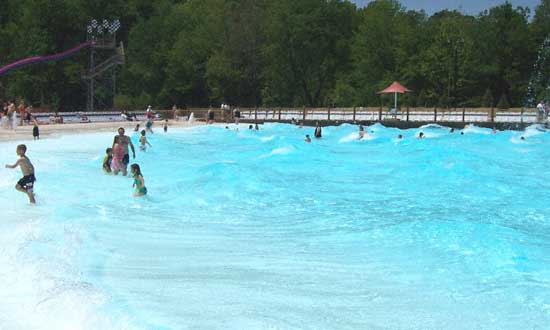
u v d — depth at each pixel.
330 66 75.56
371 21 72.50
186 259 10.25
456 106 63.91
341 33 76.19
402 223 12.93
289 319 7.50
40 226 11.30
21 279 8.36
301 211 14.79
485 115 44.75
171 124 50.75
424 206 15.39
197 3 92.94
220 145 32.56
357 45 73.19
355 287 8.88
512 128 42.00
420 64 66.75
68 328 6.77
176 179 19.08
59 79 74.56
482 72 64.56
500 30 66.19
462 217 13.62
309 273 9.52
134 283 8.71
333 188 18.33
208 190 17.06
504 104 55.38
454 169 21.48
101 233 11.62
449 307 8.05
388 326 7.38
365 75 72.31
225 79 73.44
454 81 64.12
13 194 15.40
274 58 73.25
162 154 27.31
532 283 9.00
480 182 18.98
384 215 14.21
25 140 31.41
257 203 15.72
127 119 53.78
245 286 8.82
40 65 71.00
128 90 78.88
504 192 17.48
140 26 80.25
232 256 10.55
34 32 72.00
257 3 82.12
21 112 41.81
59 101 74.94
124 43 85.25
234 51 75.81
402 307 8.01
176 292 8.39
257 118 57.66
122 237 11.49
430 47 67.00
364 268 9.84
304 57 73.44
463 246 10.94
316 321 7.47
